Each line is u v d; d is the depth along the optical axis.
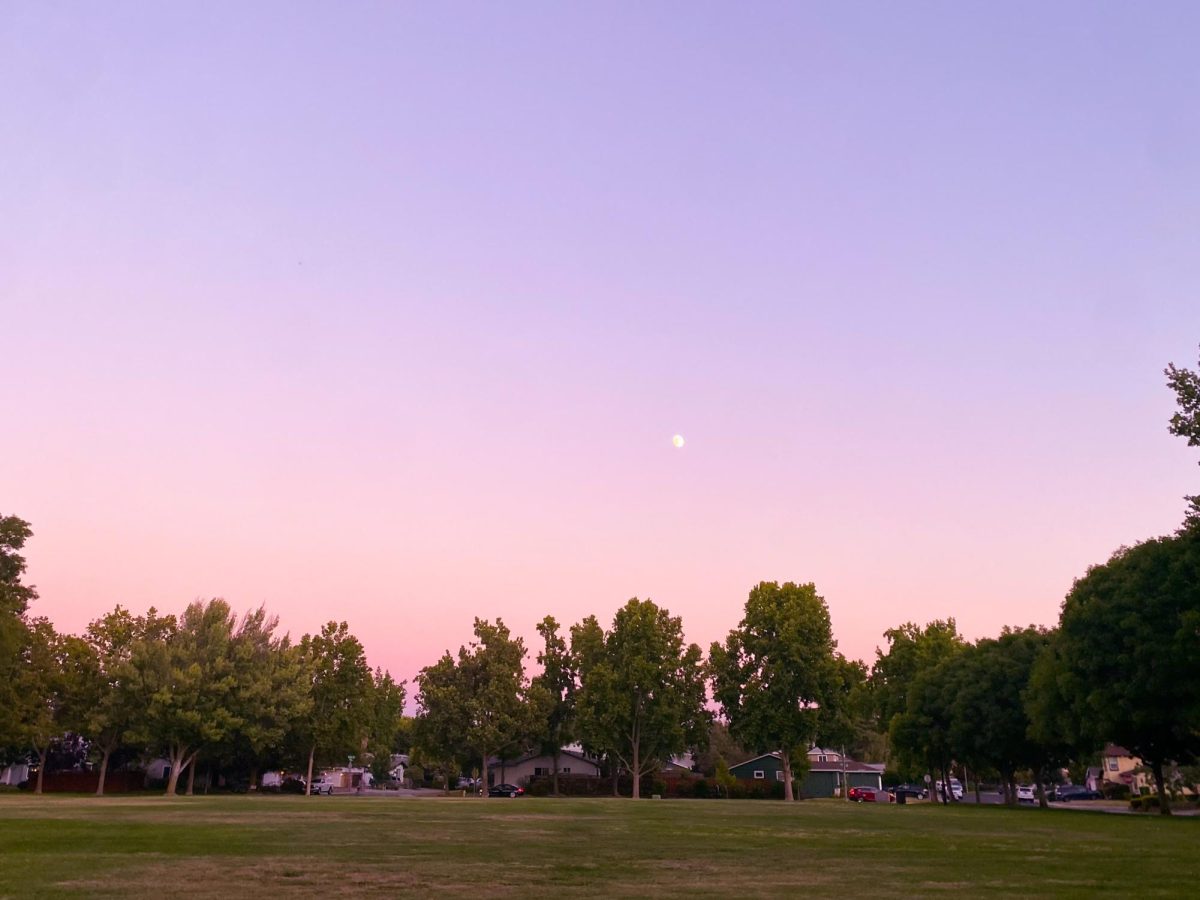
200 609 81.44
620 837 26.56
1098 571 47.12
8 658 64.12
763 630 85.44
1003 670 62.75
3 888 13.91
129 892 13.64
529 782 101.00
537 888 14.97
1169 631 41.97
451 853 20.77
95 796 63.88
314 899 13.30
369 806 46.91
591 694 90.44
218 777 97.75
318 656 89.94
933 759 72.31
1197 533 41.00
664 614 94.12
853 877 17.02
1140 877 17.14
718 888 15.25
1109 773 118.31
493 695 92.50
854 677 87.31
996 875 17.45
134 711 75.81
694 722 92.88
